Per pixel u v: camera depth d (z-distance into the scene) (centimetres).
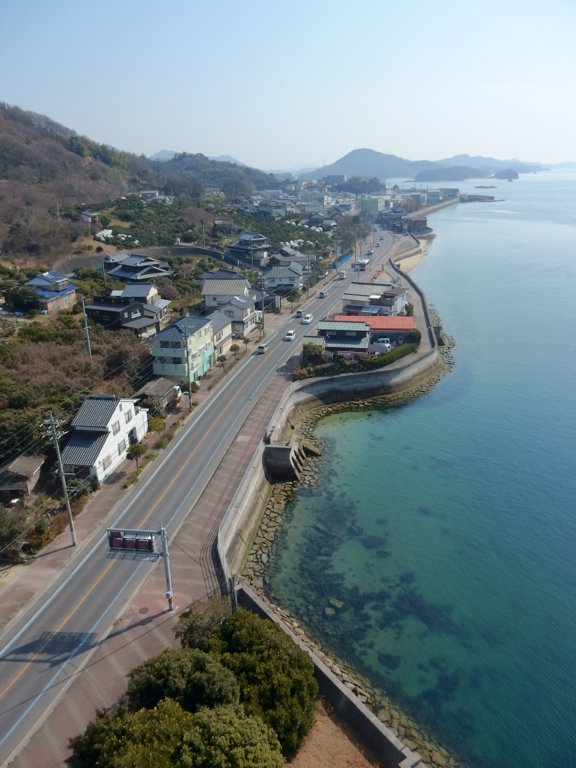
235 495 4228
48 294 7669
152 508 4172
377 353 7300
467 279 13388
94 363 5925
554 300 11412
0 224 11362
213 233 14788
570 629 3481
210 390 6334
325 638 3388
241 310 8144
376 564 4059
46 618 3153
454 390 7094
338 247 15388
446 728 2838
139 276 9594
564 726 2864
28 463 4275
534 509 4691
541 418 6294
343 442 5859
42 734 2494
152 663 2478
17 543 3603
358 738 2608
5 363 5541
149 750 1997
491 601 3709
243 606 3306
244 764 1955
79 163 19538
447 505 4753
